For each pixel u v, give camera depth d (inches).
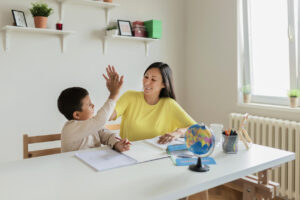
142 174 43.5
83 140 59.4
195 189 39.7
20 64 96.3
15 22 91.0
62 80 104.7
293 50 100.0
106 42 113.0
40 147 102.0
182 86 137.8
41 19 93.2
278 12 105.8
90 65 110.5
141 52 123.4
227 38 118.3
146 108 71.6
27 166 47.1
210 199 96.9
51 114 103.3
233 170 45.6
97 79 112.7
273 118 103.0
